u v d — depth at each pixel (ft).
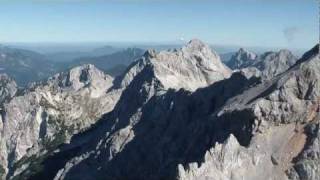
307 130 506.07
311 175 474.08
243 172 487.61
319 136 492.13
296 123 517.96
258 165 492.95
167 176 613.93
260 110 525.34
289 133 510.99
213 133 577.43
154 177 642.63
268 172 486.79
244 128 529.45
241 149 499.10
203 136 597.52
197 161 523.29
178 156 636.89
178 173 479.00
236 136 533.55
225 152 495.00
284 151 497.46
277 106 524.93
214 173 483.10
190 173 480.23
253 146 504.43
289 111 521.65
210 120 597.93
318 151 484.74
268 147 504.02
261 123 519.60
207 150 521.65
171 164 631.15
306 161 480.64
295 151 495.82
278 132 514.27
